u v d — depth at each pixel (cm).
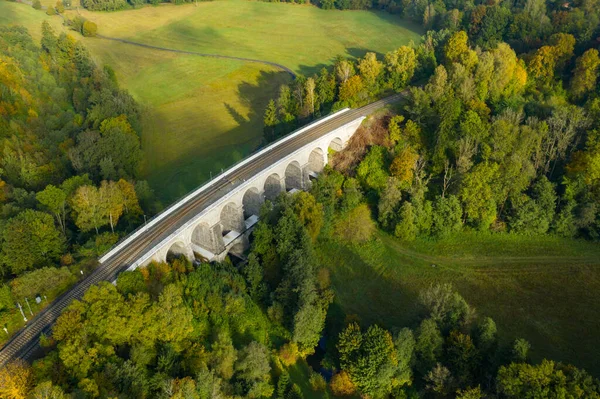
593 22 16488
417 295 10800
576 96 14812
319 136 13650
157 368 7931
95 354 7462
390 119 14325
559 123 12244
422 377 8600
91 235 10594
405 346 8456
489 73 14275
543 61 15462
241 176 12044
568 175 12125
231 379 8406
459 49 15788
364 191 13425
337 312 10431
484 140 12812
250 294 10469
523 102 14162
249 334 9531
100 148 13250
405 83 16100
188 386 7288
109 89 16962
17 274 9362
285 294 9881
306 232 10881
